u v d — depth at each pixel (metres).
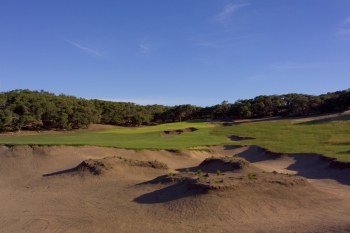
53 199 19.64
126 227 14.13
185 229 13.39
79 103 83.69
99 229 14.05
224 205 15.16
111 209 16.91
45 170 28.14
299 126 58.16
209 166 28.50
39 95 76.81
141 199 18.00
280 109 89.06
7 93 73.88
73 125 77.44
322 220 13.85
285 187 17.52
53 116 70.19
